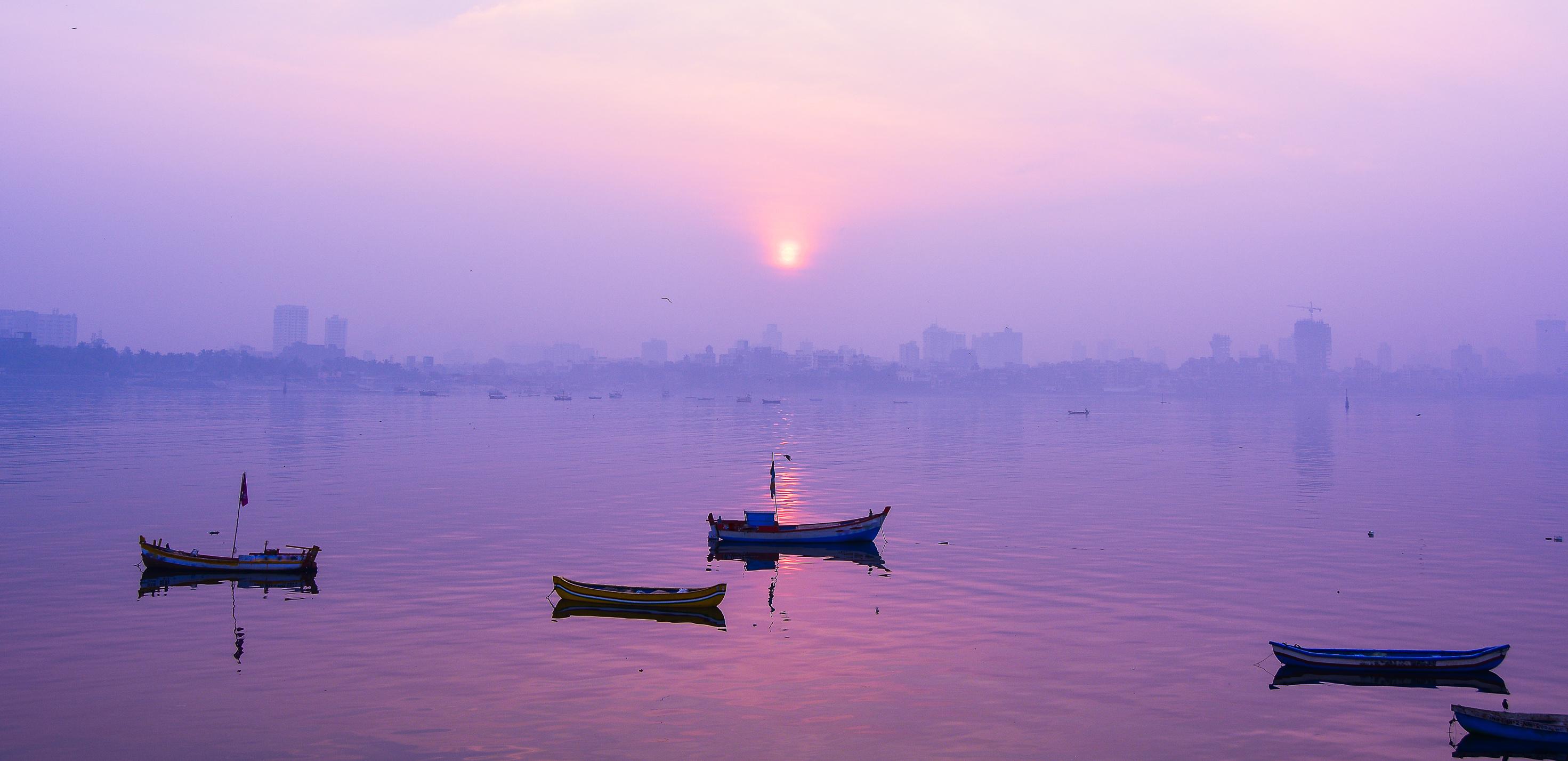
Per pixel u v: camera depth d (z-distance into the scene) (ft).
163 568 216.95
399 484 385.09
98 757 119.55
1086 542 259.80
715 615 183.73
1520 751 125.18
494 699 138.82
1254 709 137.49
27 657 155.43
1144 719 133.69
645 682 146.51
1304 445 650.43
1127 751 123.95
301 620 177.58
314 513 304.30
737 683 146.30
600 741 124.98
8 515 297.94
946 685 145.69
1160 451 594.65
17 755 119.96
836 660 156.87
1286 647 152.46
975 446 640.99
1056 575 219.00
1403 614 185.68
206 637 166.40
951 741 126.31
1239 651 162.71
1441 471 461.37
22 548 244.42
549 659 156.25
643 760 119.96
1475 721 127.34
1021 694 142.41
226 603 189.47
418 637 167.43
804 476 431.84
